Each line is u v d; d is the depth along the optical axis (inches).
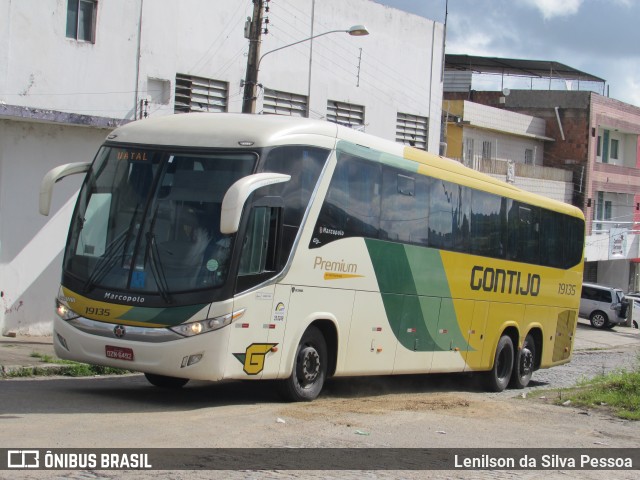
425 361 593.9
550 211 772.0
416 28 1208.2
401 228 554.3
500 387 703.7
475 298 650.8
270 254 440.8
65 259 444.5
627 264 2224.4
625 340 1553.9
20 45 734.5
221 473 292.2
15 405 407.8
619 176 2084.2
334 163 486.3
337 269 490.3
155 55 847.1
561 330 806.5
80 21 783.7
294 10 1014.4
